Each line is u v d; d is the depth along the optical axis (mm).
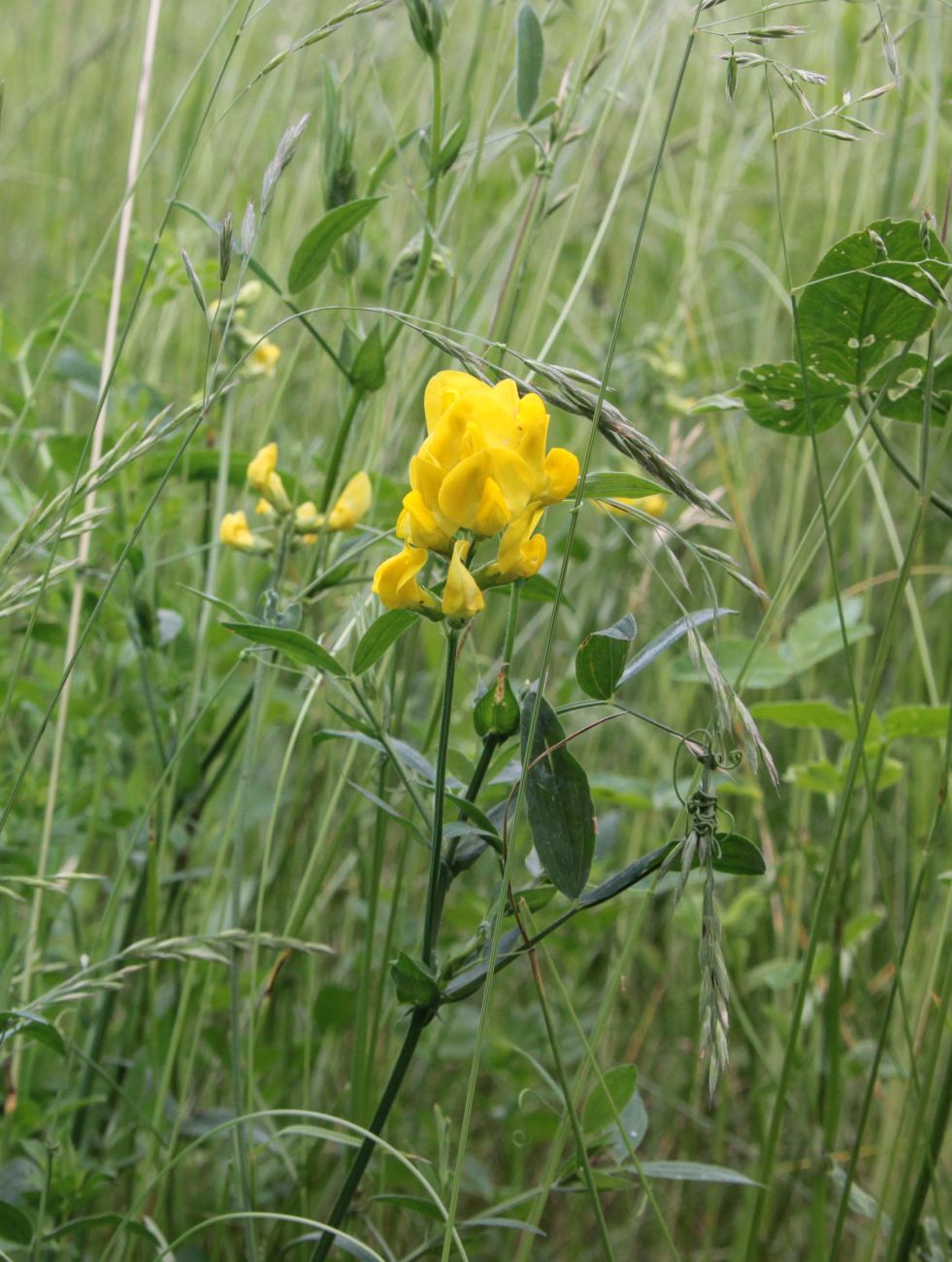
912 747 676
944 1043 583
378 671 520
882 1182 539
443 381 441
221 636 620
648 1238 652
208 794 588
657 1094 673
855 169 828
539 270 805
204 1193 618
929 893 632
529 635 727
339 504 536
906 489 771
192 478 624
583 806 448
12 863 569
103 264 844
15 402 637
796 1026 515
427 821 458
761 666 597
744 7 772
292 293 519
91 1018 606
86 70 996
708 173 919
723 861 446
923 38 728
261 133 854
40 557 617
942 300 460
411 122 740
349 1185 472
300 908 550
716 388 815
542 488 433
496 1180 656
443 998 449
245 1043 583
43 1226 507
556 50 740
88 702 612
